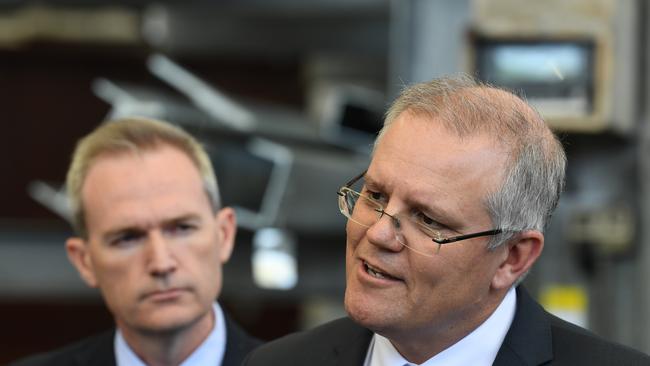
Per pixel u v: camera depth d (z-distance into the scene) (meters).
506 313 2.87
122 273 3.64
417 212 2.67
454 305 2.71
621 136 6.37
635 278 6.58
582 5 6.04
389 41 10.52
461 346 2.82
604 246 6.59
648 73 6.45
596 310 6.66
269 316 12.80
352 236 2.75
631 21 6.28
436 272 2.66
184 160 3.75
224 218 3.92
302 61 11.90
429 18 6.63
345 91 8.62
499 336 2.84
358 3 9.70
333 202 8.04
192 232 3.67
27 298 12.70
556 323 2.92
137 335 3.71
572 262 6.68
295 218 7.91
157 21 11.13
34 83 12.53
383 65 11.52
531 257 2.81
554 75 6.05
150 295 3.61
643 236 6.57
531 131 2.76
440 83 2.80
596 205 6.60
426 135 2.67
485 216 2.67
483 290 2.75
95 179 3.70
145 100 7.11
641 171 6.51
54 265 9.40
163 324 3.61
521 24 6.08
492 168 2.67
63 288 9.45
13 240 9.39
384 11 9.82
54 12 11.41
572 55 6.03
